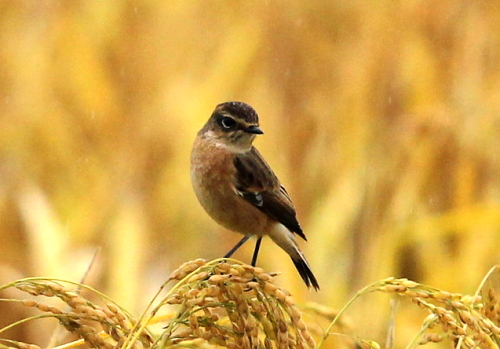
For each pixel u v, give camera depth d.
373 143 12.65
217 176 9.88
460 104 12.77
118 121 13.70
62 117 13.75
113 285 10.83
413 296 5.89
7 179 12.61
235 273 5.92
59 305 10.60
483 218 11.66
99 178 12.93
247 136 9.93
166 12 15.89
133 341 5.53
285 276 10.82
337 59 14.62
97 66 14.16
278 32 15.05
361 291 6.00
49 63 14.47
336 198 11.96
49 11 15.32
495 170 12.35
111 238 11.45
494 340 6.11
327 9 15.94
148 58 14.63
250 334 5.98
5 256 11.41
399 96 13.16
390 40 13.67
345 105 13.19
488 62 13.13
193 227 12.70
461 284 11.43
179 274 5.94
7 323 10.42
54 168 13.30
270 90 14.05
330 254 11.40
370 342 6.91
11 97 14.25
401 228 11.61
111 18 15.27
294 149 13.02
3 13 15.38
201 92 14.00
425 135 12.45
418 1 13.81
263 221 9.98
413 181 12.10
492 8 13.59
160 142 13.38
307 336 5.93
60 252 11.23
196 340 6.28
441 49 13.48
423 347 9.59
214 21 15.96
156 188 12.93
